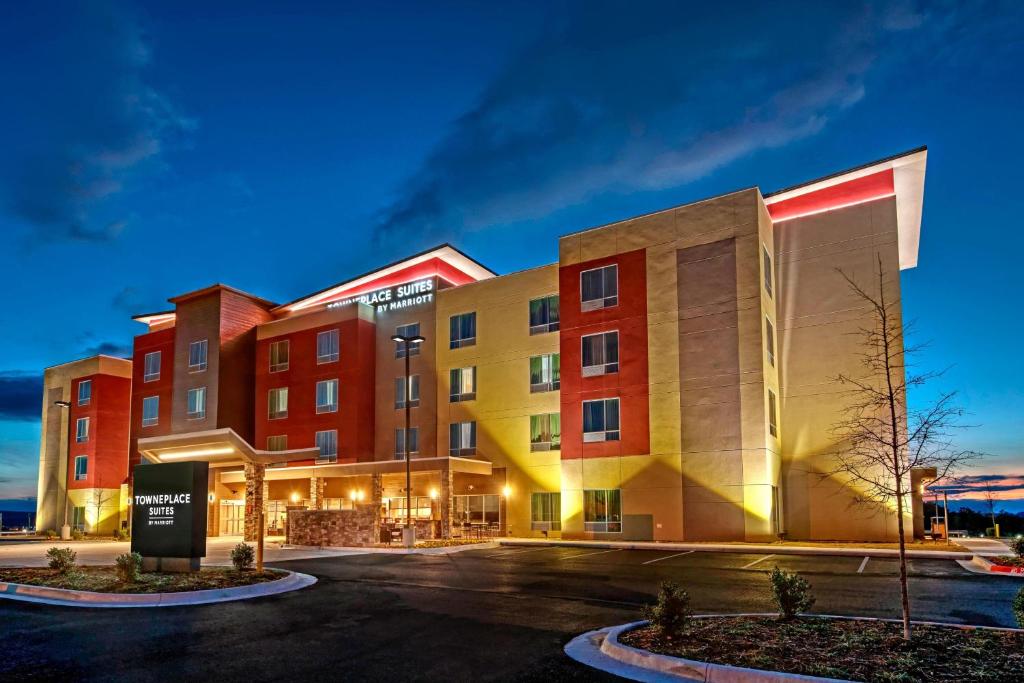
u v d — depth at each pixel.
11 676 8.73
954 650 8.80
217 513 40.41
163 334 51.66
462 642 10.51
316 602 14.33
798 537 32.03
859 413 31.05
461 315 40.50
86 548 31.94
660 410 32.75
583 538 33.81
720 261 32.28
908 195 33.25
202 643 10.48
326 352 44.09
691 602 14.22
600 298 35.12
